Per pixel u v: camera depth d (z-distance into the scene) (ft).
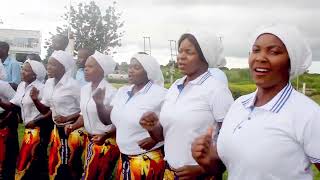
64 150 18.49
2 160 21.01
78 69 22.22
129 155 14.15
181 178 9.58
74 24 74.54
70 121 18.60
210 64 11.62
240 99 8.52
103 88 16.24
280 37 7.64
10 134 21.17
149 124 12.20
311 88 80.53
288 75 7.88
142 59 14.24
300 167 7.57
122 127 14.30
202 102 11.15
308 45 7.90
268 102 7.82
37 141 19.84
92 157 16.38
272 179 7.52
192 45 11.46
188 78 11.80
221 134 8.35
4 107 20.58
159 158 13.83
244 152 7.68
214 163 8.69
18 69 25.85
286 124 7.47
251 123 7.79
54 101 18.67
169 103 11.77
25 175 20.08
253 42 8.07
